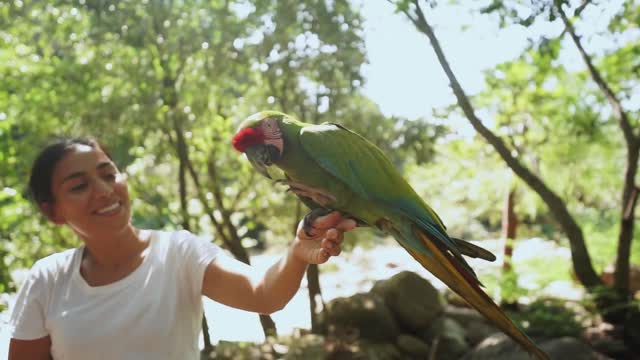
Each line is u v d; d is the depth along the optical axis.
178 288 1.72
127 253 1.76
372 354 6.48
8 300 4.88
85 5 5.69
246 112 6.56
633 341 6.56
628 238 6.58
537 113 7.46
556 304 7.21
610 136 7.66
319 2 5.81
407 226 1.67
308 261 1.60
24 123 5.79
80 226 1.73
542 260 8.41
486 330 7.15
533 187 6.36
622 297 6.70
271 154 1.76
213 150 6.63
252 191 7.18
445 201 9.08
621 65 6.50
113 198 1.73
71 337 1.66
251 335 7.93
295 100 6.38
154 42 5.92
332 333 6.81
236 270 1.72
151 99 5.91
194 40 5.88
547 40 4.37
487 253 1.66
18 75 5.77
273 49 6.05
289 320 8.82
